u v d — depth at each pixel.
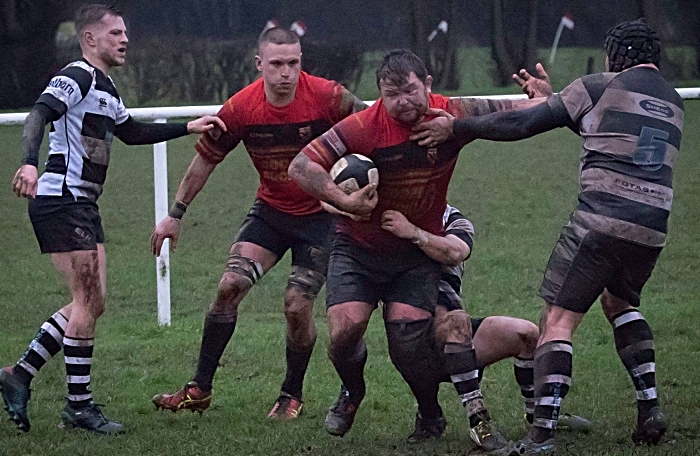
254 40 98.62
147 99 91.38
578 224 15.40
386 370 22.91
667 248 38.84
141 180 57.50
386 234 16.23
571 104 15.51
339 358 16.59
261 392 21.47
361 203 15.43
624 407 19.42
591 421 18.25
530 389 17.28
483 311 29.77
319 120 18.59
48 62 93.50
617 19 115.50
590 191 15.41
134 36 99.69
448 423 18.58
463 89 106.81
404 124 15.68
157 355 24.98
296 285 19.03
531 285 33.31
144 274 36.09
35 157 16.66
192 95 91.81
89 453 16.78
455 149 16.02
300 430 18.27
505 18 110.94
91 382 22.45
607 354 24.14
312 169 15.61
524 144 70.44
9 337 27.83
